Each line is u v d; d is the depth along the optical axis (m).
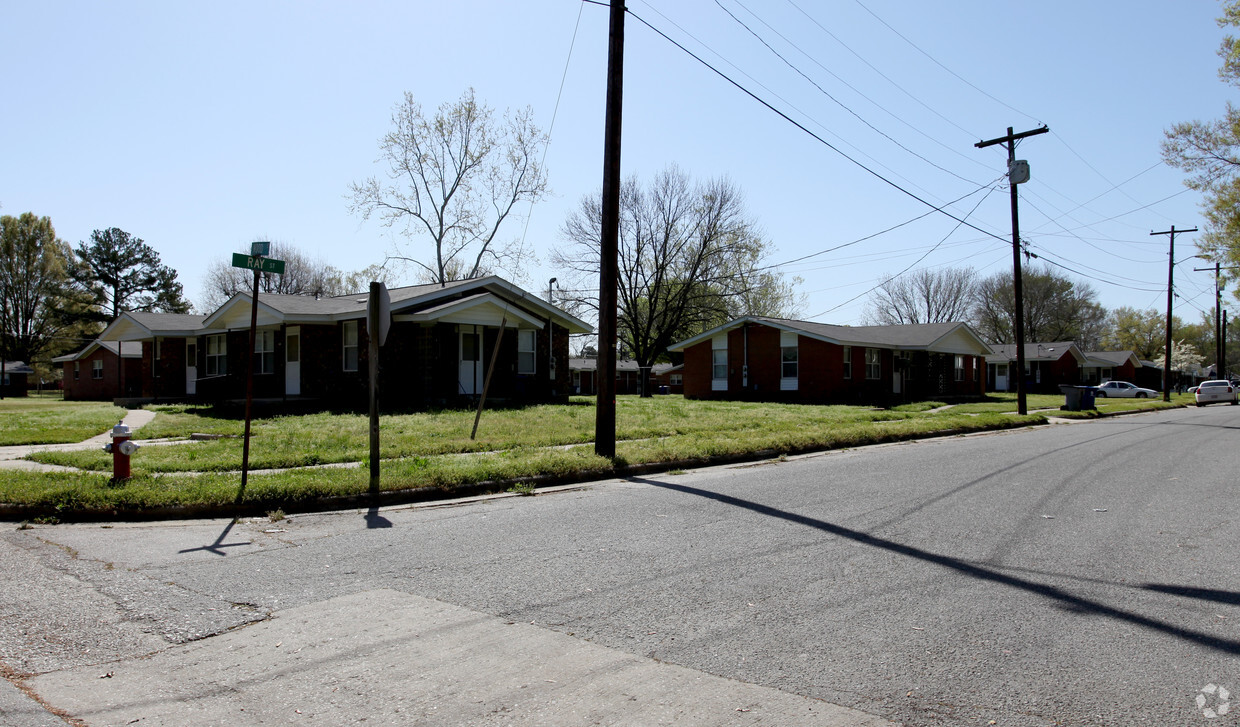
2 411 24.16
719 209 45.56
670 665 3.91
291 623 4.54
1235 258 25.89
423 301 21.73
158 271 64.88
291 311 21.53
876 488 9.57
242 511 7.93
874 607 4.83
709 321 47.31
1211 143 24.58
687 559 6.01
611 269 11.62
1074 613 4.70
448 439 13.71
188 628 4.45
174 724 3.26
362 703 3.46
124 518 7.62
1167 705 3.41
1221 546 6.41
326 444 12.69
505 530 7.11
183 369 29.16
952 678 3.73
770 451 13.46
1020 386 24.34
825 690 3.60
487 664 3.92
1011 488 9.56
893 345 33.34
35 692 3.57
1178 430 19.97
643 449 12.57
